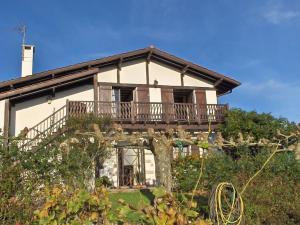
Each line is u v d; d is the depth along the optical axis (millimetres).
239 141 11406
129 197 12148
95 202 4543
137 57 19859
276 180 8859
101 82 18859
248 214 7672
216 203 6160
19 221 5242
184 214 3953
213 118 19328
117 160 17156
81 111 17125
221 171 9508
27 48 20469
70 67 17750
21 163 5859
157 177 8992
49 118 17000
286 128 16859
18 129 16734
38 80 17484
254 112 18156
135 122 18062
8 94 15602
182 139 9234
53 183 6098
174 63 20375
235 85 21047
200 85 20859
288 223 7695
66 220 4539
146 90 19656
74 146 9500
